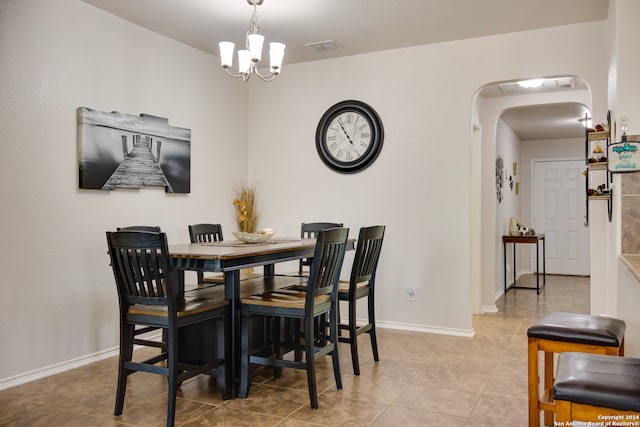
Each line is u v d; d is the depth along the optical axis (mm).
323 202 4953
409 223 4559
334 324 2979
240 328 2914
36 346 3178
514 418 2547
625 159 2752
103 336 3629
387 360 3576
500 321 4980
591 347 2080
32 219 3154
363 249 3271
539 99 5391
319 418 2541
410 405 2719
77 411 2625
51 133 3266
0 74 2971
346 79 4832
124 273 2574
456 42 4355
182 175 4328
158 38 4133
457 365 3461
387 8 3623
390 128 4629
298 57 4852
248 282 3566
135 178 3840
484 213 5535
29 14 3135
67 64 3373
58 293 3314
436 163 4449
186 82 4441
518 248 9031
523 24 3961
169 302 2443
